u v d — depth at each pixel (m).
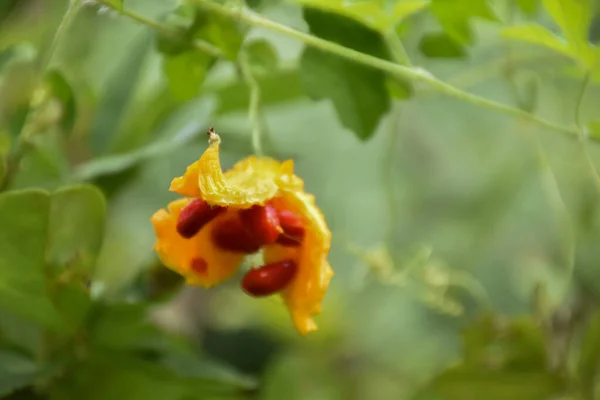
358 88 0.47
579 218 0.60
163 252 0.43
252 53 0.49
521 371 0.52
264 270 0.43
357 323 0.66
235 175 0.43
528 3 0.50
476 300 0.68
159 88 0.53
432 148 0.74
